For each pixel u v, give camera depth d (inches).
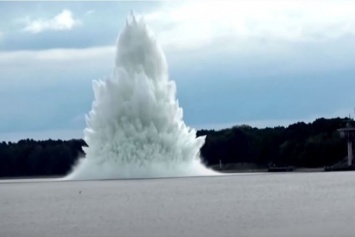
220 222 3196.4
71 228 3164.4
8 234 3021.7
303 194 4899.1
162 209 3951.8
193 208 3964.1
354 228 2888.8
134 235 2871.6
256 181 6929.1
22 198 5290.4
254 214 3513.8
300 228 2925.7
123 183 6555.1
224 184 6407.5
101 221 3405.5
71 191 5885.8
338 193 4913.9
